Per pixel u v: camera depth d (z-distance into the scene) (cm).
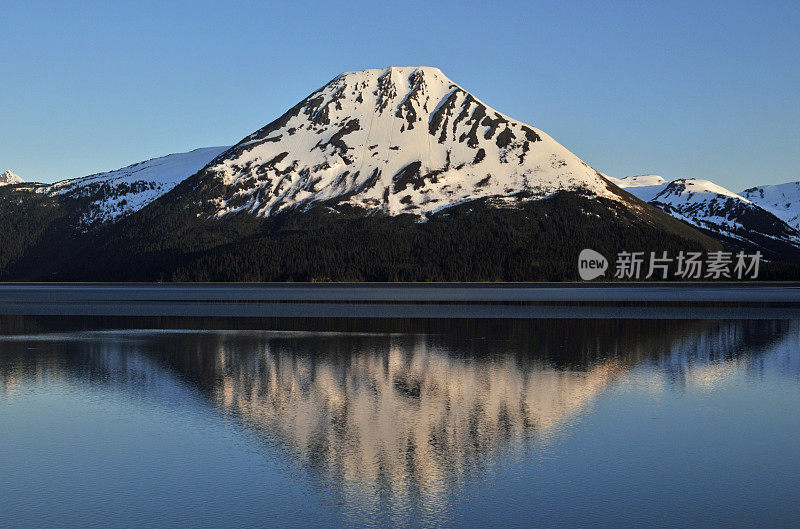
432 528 1941
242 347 5459
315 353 5109
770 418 3128
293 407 3319
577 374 4188
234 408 3303
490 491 2216
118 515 2030
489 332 6612
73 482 2303
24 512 2053
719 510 2069
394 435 2833
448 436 2816
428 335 6328
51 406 3359
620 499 2152
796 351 5216
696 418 3123
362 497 2167
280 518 2008
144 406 3347
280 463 2484
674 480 2322
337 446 2680
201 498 2159
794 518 2009
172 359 4812
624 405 3369
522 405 3359
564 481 2308
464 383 3897
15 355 5012
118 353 5116
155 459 2536
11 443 2741
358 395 3588
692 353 5103
